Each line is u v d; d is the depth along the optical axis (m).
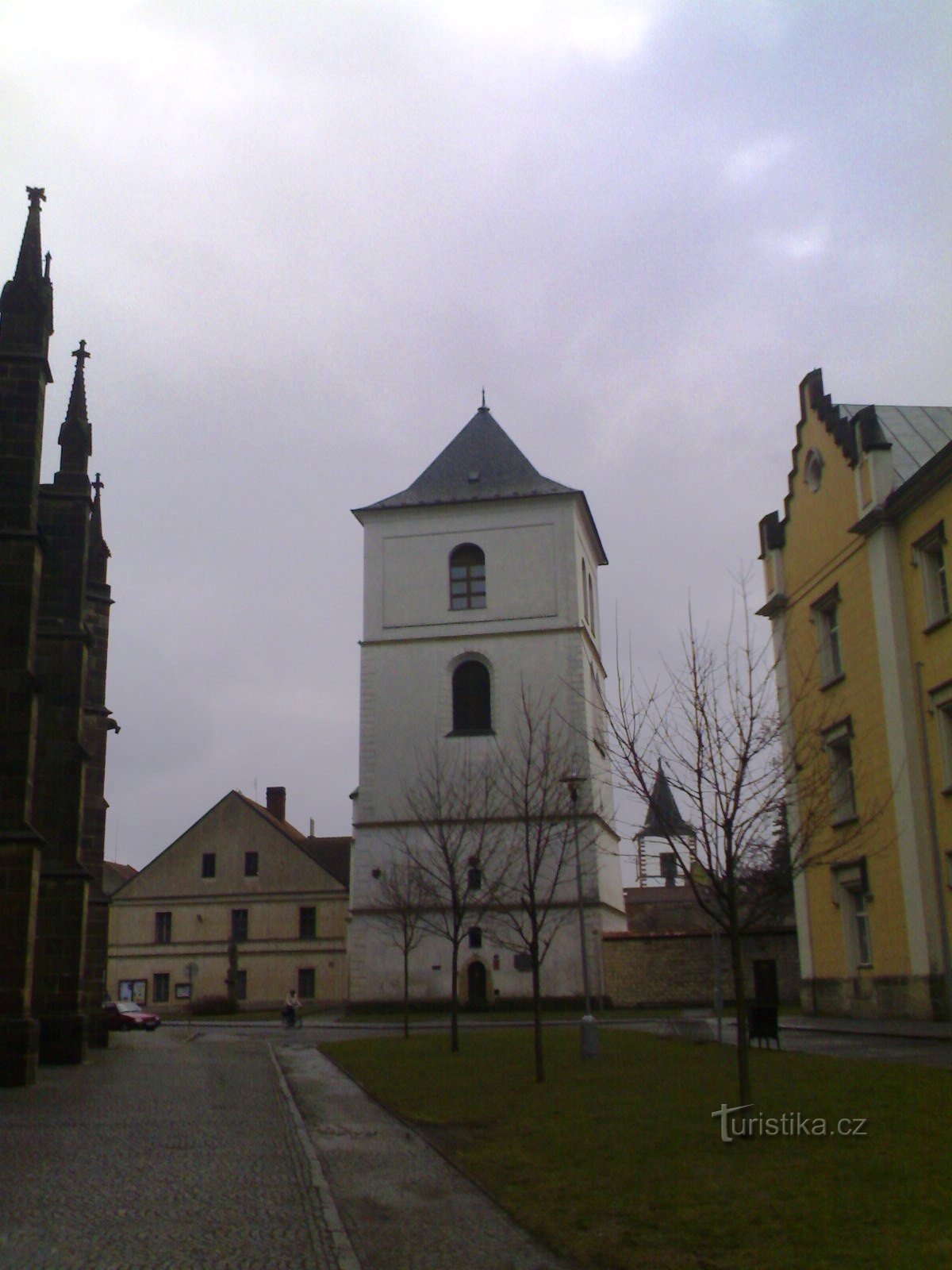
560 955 50.09
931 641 28.75
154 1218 9.72
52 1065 26.95
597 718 55.09
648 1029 33.06
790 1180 9.87
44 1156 12.85
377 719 54.91
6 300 24.83
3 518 23.69
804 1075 16.45
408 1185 11.42
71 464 30.94
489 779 48.31
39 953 27.98
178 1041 38.12
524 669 54.81
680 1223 8.87
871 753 31.23
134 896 70.50
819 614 34.59
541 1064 19.03
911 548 29.73
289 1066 26.06
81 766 29.25
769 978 23.61
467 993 50.62
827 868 33.78
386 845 53.00
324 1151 13.54
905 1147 10.84
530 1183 10.94
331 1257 8.49
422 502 57.25
